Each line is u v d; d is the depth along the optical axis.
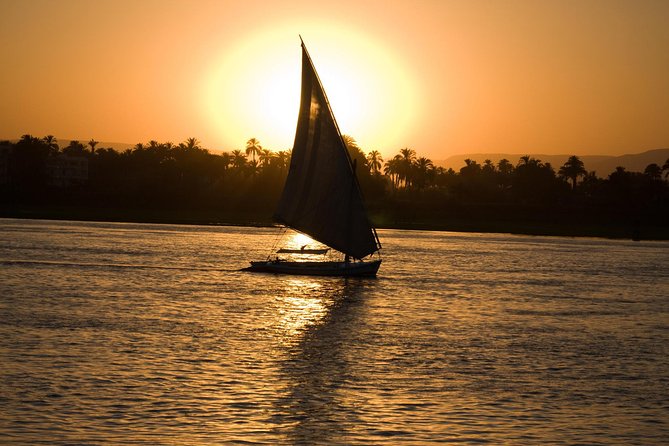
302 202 151.00
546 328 100.12
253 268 163.75
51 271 157.25
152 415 56.59
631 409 61.22
